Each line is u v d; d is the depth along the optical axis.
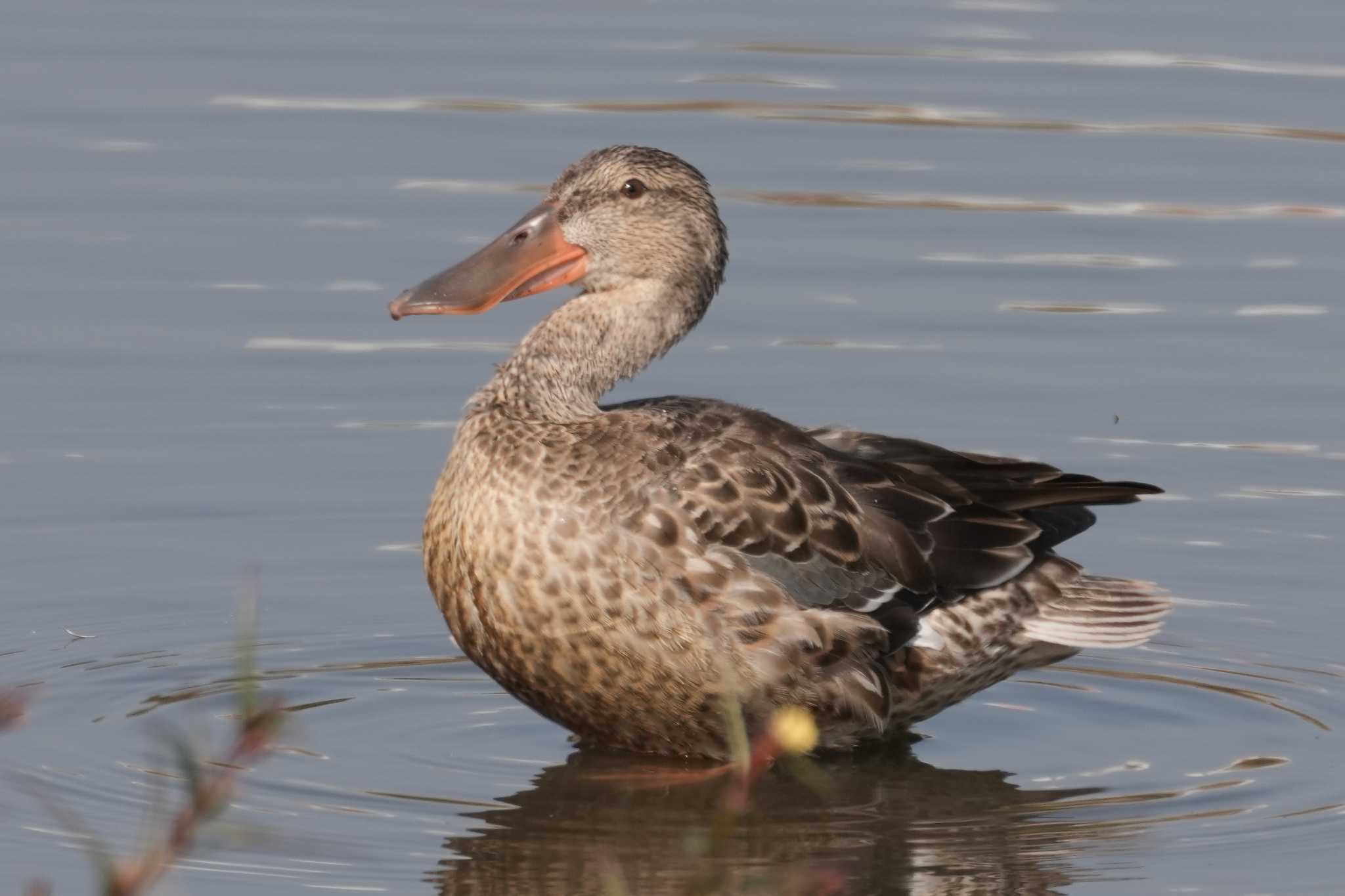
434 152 19.06
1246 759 11.03
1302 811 10.27
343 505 14.08
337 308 16.56
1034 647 11.24
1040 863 9.63
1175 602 13.08
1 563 13.12
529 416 10.73
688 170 11.68
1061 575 11.15
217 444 14.76
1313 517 14.07
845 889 9.32
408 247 17.33
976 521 10.94
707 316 16.69
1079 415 15.32
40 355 15.72
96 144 18.92
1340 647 12.53
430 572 10.74
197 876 9.27
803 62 21.09
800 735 5.75
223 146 19.02
